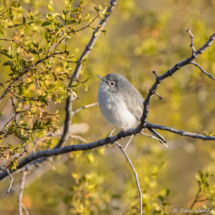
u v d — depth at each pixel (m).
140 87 13.77
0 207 12.23
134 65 15.59
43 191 12.84
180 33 14.73
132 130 6.68
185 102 16.70
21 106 7.93
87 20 5.95
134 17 16.14
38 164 8.83
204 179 8.35
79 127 14.25
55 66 7.84
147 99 5.57
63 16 5.85
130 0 13.85
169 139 15.34
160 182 13.38
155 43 14.21
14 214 12.49
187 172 16.05
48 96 5.97
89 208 8.89
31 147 8.98
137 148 14.14
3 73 11.16
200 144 14.67
